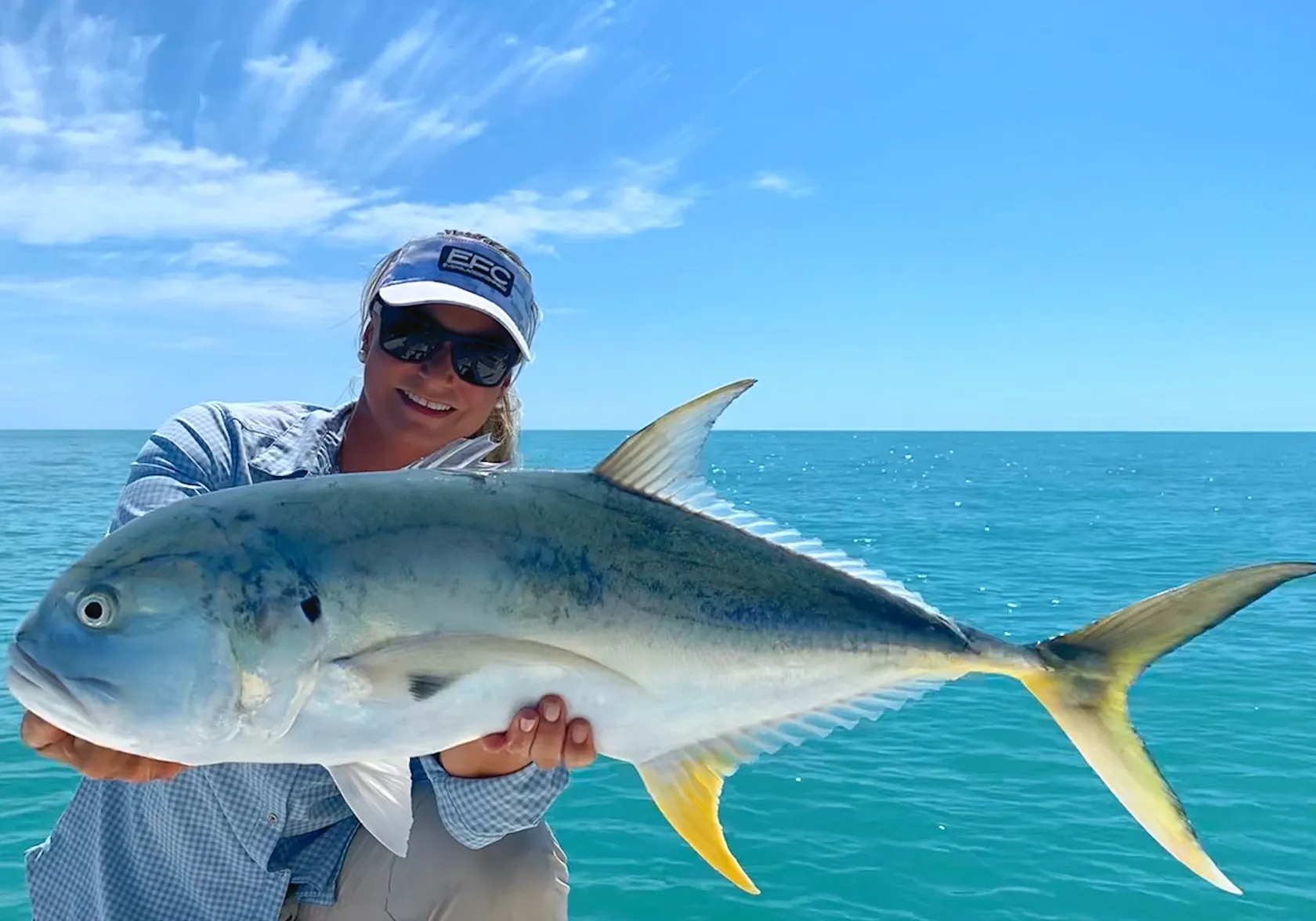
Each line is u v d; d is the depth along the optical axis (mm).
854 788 2303
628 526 892
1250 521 9031
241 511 795
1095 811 2174
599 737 869
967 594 5117
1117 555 6629
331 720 784
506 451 1247
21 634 744
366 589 790
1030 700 2955
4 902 1671
